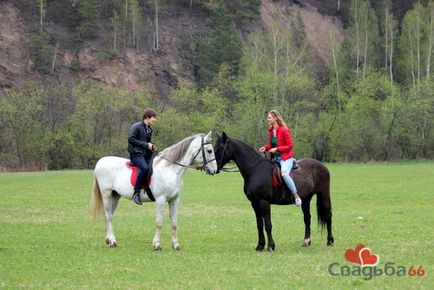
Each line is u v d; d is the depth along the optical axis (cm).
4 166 6612
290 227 1978
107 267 1303
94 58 8900
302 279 1185
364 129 7850
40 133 6869
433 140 8062
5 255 1449
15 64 8256
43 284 1156
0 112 6750
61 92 7231
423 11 10488
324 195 1617
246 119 7694
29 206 2672
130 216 2322
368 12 11138
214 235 1803
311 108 8406
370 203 2780
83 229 1928
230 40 9456
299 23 10712
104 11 9806
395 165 6469
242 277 1203
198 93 8675
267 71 7988
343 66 9962
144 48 9512
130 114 7419
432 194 3147
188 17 10319
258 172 1507
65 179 4566
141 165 1516
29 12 9000
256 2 10712
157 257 1419
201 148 1507
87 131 7150
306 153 7925
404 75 10412
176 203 1550
